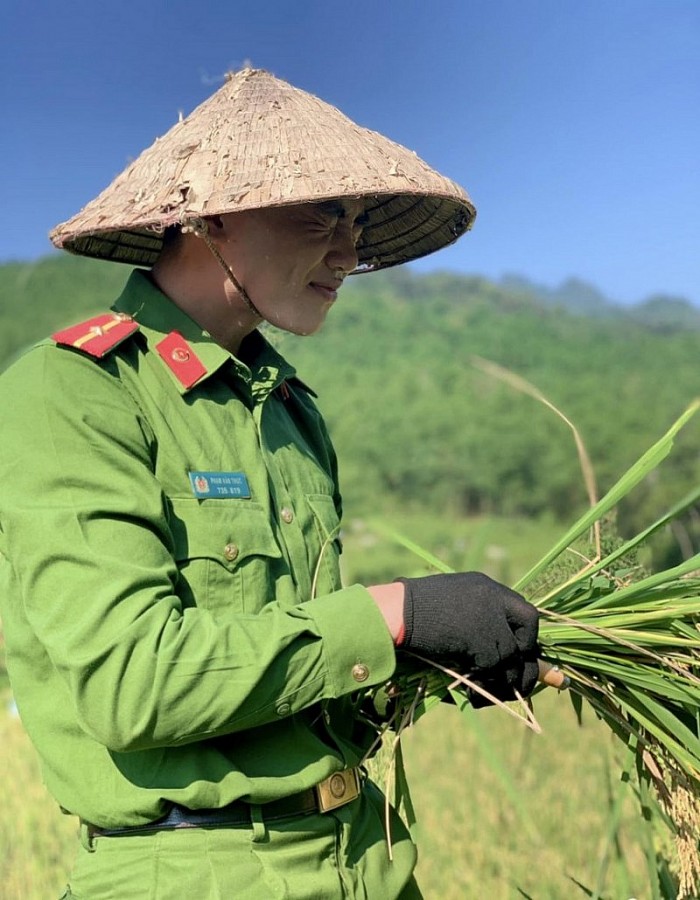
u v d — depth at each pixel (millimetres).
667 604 2186
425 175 2041
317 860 1911
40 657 1882
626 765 2260
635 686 2168
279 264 2041
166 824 1829
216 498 1905
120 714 1679
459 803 4977
